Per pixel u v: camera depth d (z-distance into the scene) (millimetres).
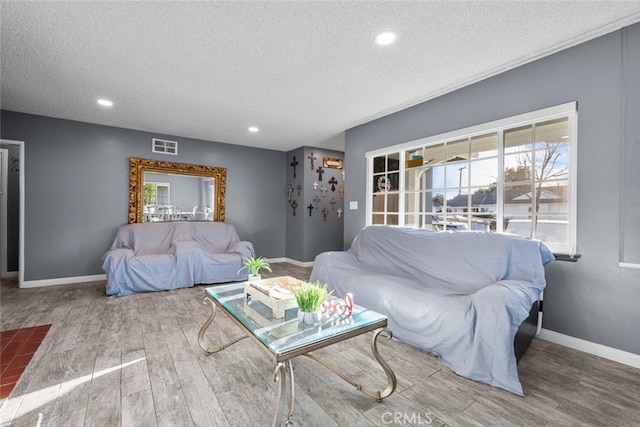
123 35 2094
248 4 1783
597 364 2002
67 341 2314
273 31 2051
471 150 2912
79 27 1999
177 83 2879
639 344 1960
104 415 1498
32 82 2854
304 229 5574
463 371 1849
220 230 4805
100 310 3014
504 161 2680
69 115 3840
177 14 1870
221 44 2211
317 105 3438
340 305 1692
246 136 4887
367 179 4016
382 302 2396
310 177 5641
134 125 4273
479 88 2795
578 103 2207
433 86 2918
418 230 3021
